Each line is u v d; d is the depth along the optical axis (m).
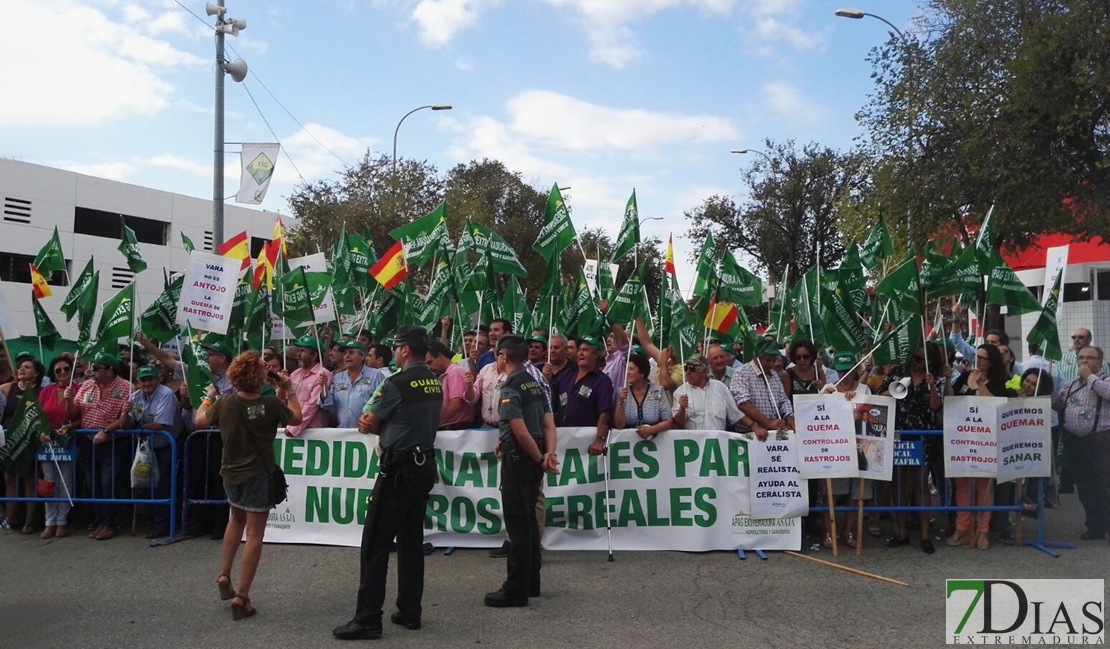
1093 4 14.65
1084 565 7.19
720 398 7.88
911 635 5.53
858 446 7.53
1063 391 8.49
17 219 35.97
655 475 7.70
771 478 7.61
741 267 10.68
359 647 5.33
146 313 8.94
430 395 5.75
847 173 32.91
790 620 5.82
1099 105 14.85
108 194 39.41
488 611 6.02
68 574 6.98
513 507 6.09
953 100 16.52
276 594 6.43
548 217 9.55
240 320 9.63
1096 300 19.67
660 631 5.60
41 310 10.38
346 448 7.93
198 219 43.50
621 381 9.22
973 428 7.69
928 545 7.62
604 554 7.61
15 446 8.24
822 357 11.26
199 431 8.25
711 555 7.55
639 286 8.84
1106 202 15.56
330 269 14.12
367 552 5.50
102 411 8.35
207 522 8.38
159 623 5.77
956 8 16.66
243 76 15.31
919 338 7.95
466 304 9.81
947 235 17.70
